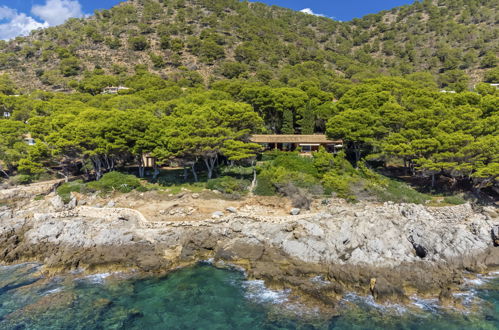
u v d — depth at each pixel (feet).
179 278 107.14
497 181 159.22
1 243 130.31
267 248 120.26
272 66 434.30
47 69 433.07
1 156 188.44
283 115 237.04
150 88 311.06
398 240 116.06
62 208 153.48
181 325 83.76
